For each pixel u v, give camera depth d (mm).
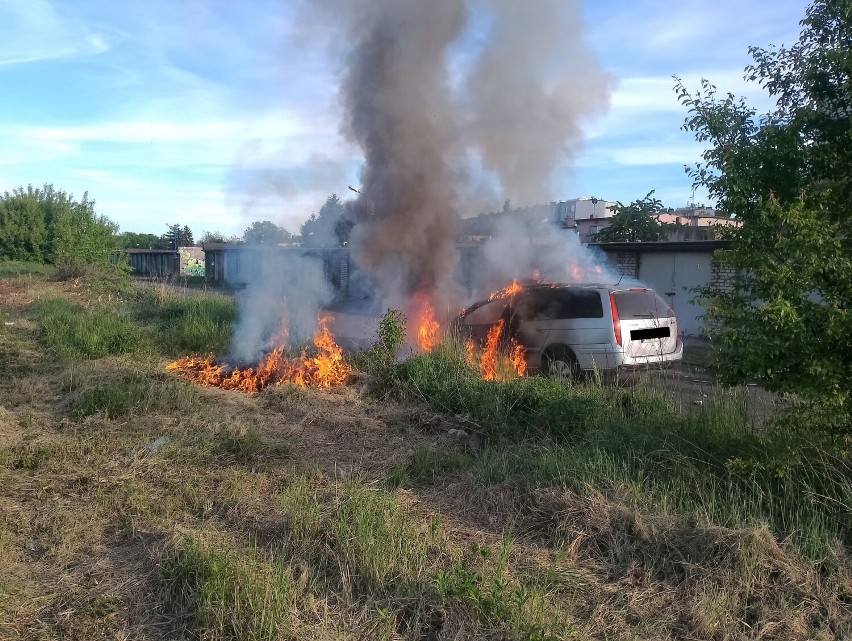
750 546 3217
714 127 4199
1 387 7172
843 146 4164
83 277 20719
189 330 10523
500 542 3600
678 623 2891
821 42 4188
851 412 3559
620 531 3570
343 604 2939
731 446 4516
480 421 5859
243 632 2656
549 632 2715
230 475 4586
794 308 3436
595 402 5762
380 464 4980
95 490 4277
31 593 3014
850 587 3090
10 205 27859
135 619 2844
